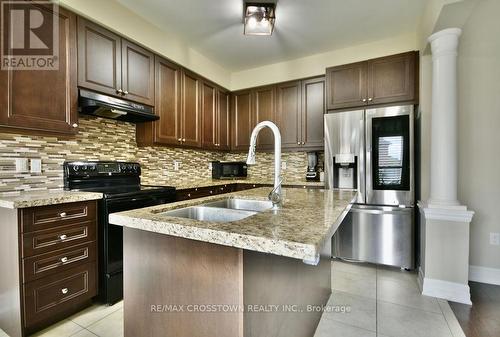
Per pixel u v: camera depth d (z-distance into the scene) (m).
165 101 2.99
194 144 3.42
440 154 2.23
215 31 2.96
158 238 1.07
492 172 2.51
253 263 0.94
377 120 2.84
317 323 1.78
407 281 2.47
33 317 1.65
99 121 2.62
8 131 1.88
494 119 2.50
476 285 2.44
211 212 1.45
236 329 0.89
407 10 2.54
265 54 3.55
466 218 2.10
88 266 1.95
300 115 3.66
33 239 1.65
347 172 3.04
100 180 2.49
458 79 2.58
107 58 2.37
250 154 1.39
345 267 2.82
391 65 2.93
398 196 2.74
